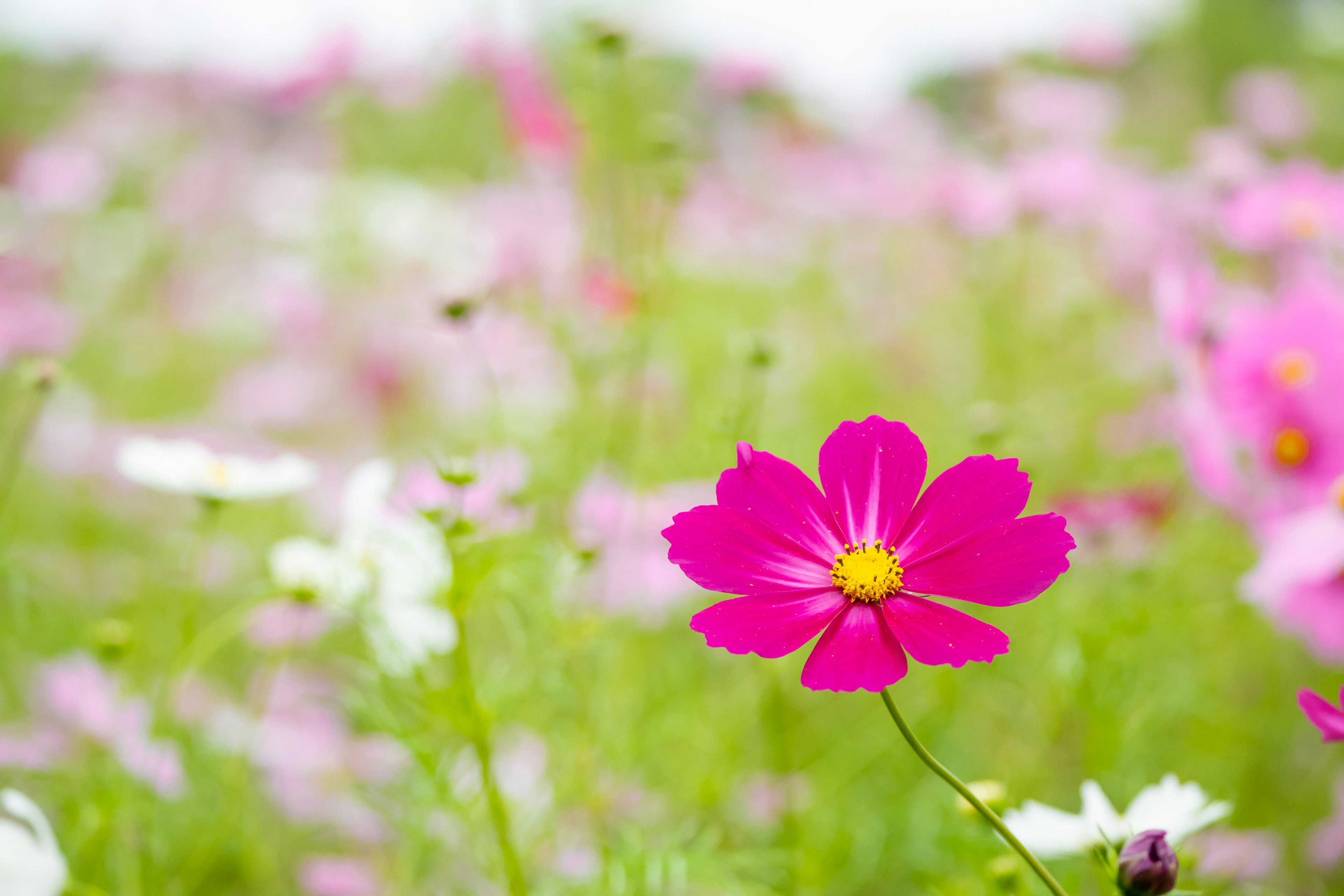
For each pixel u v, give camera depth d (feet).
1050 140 7.43
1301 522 3.52
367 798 3.41
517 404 5.30
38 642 4.12
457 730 3.13
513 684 3.28
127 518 5.51
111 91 9.00
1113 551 3.87
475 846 3.29
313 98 7.06
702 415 4.35
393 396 5.92
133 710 3.51
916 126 8.01
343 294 6.51
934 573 2.79
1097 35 8.03
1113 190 6.26
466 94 7.06
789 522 2.82
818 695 3.77
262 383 6.11
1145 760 3.61
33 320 6.13
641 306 4.19
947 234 6.66
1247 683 4.33
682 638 4.12
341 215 7.22
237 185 7.99
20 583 3.74
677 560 2.80
